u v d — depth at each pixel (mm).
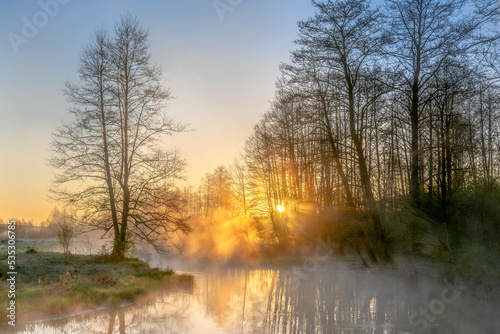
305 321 11797
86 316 11750
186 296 15797
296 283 20531
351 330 10797
